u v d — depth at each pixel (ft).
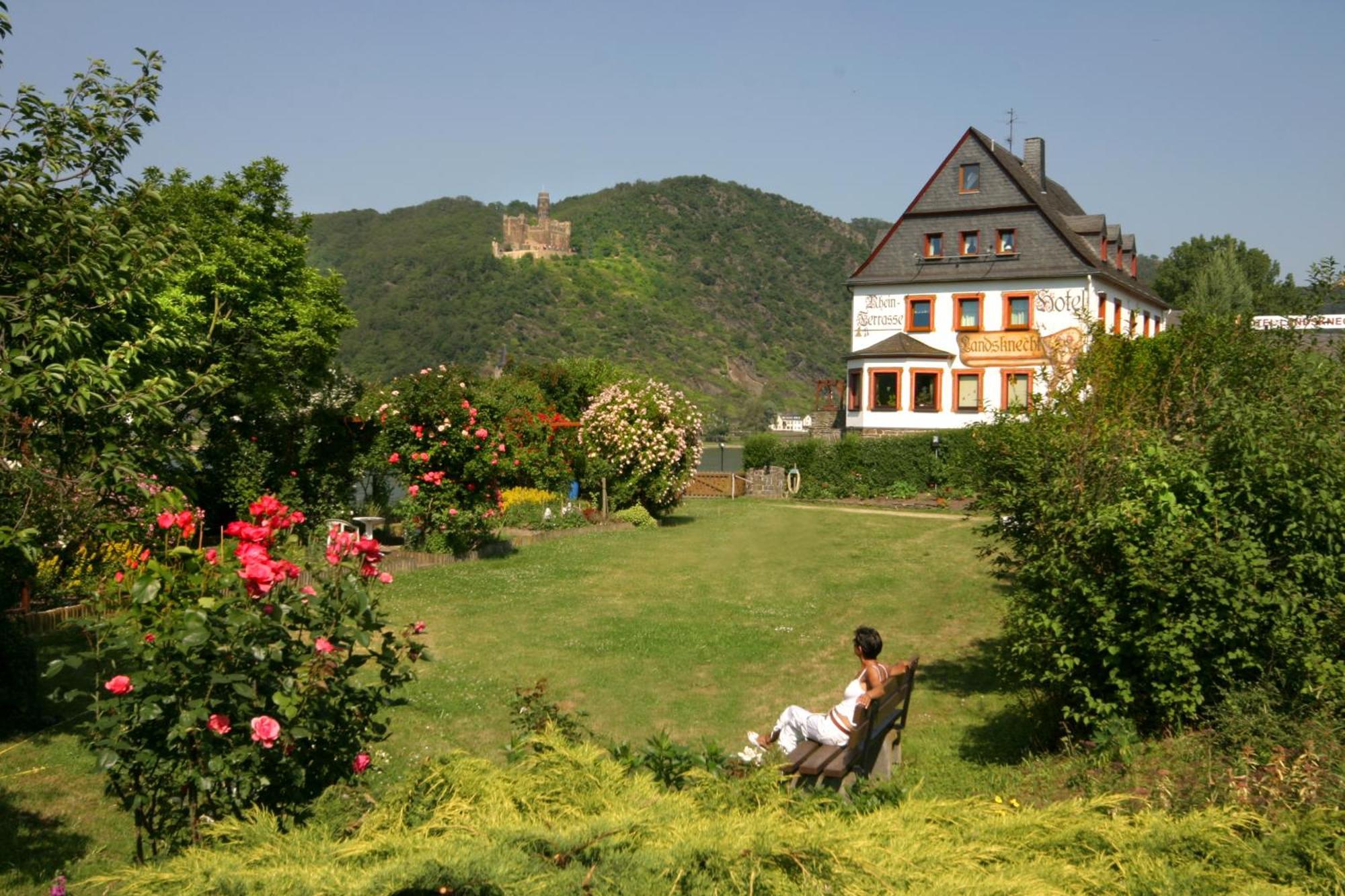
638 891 10.47
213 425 59.26
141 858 15.46
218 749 14.92
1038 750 26.21
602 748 18.28
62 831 21.34
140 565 16.21
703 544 75.10
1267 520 22.66
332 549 17.16
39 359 21.57
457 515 62.64
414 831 12.15
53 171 24.16
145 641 14.80
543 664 37.76
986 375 141.59
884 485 122.52
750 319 480.23
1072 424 28.99
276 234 77.56
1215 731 20.65
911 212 146.61
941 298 144.56
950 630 44.75
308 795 15.62
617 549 71.56
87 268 22.53
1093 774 20.77
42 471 23.04
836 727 22.82
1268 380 26.99
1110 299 148.25
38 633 38.37
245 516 57.52
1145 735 22.54
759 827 11.87
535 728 20.35
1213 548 21.61
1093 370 34.06
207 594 15.67
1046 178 169.99
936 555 69.62
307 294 79.51
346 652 17.31
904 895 10.74
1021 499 27.22
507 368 120.67
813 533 83.05
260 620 15.17
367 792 14.88
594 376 111.34
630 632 43.60
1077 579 23.31
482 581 56.29
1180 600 22.34
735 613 48.42
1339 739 18.81
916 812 13.83
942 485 117.70
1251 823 14.84
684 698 33.55
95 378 21.54
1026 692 29.86
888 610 49.49
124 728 14.92
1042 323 138.72
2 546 21.98
